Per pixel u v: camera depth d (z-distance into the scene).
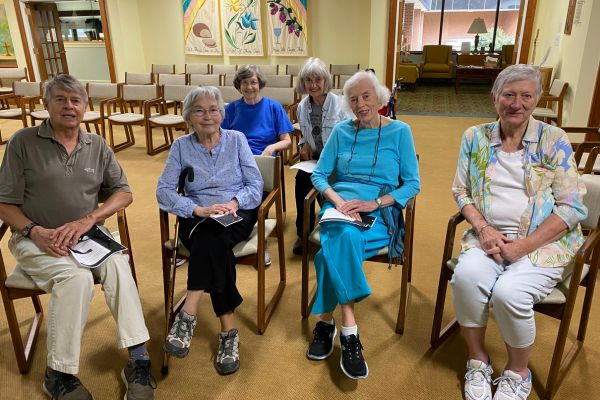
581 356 1.75
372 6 6.29
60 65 8.57
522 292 1.42
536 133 1.59
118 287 1.58
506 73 1.55
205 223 1.75
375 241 1.79
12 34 7.94
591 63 4.47
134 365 1.59
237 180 1.97
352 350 1.63
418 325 1.97
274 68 6.80
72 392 1.52
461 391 1.61
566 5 5.54
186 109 1.84
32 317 2.06
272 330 1.96
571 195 1.54
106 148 1.81
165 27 7.65
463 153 1.75
